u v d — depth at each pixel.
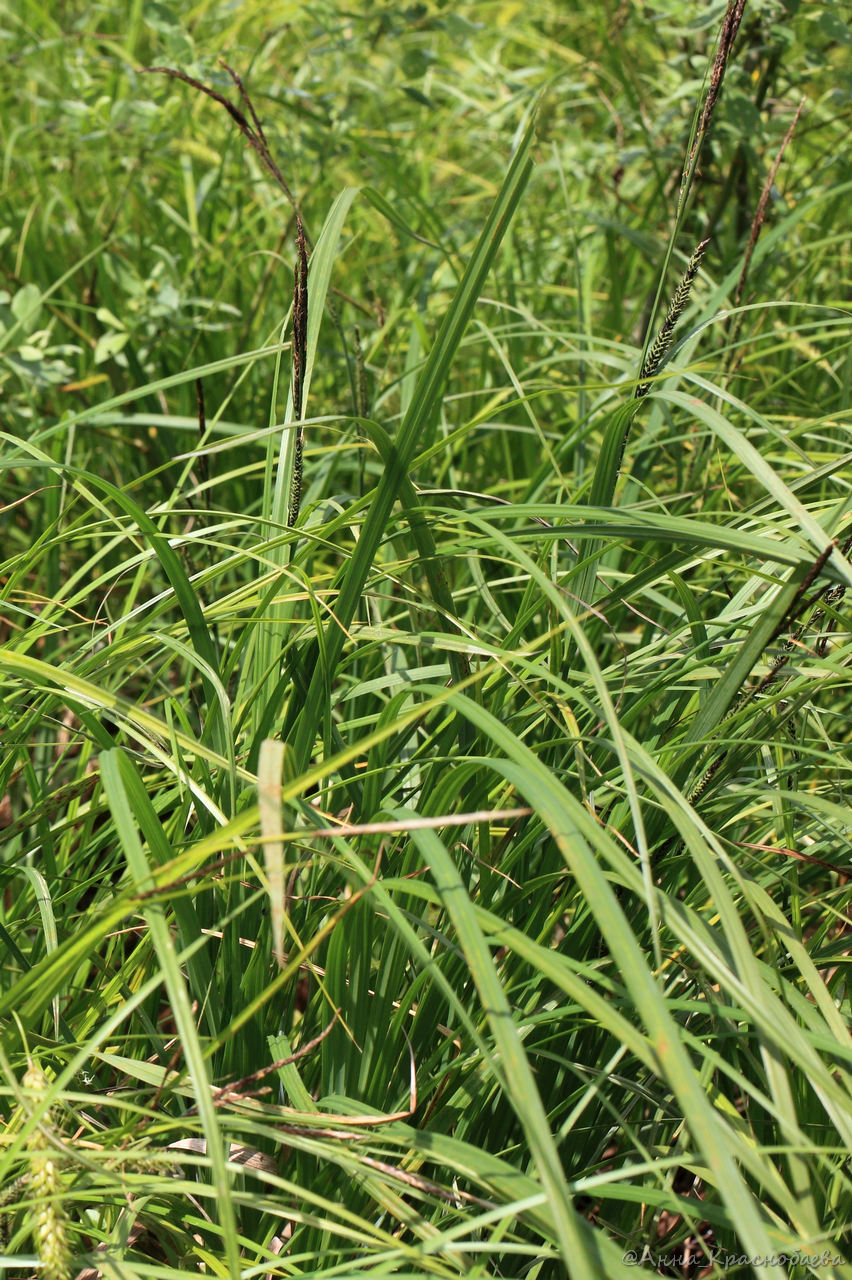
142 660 0.75
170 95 1.15
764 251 0.92
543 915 0.60
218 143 1.44
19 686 0.62
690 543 0.55
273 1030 0.59
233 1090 0.53
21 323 0.89
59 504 0.86
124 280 0.98
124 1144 0.53
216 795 0.60
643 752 0.55
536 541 0.70
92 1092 0.58
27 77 1.52
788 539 0.64
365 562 0.58
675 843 0.60
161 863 0.55
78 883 0.62
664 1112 0.59
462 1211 0.51
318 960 0.61
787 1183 0.56
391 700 0.57
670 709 0.64
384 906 0.51
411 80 1.49
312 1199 0.49
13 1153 0.47
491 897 0.60
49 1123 0.51
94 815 0.62
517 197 0.55
